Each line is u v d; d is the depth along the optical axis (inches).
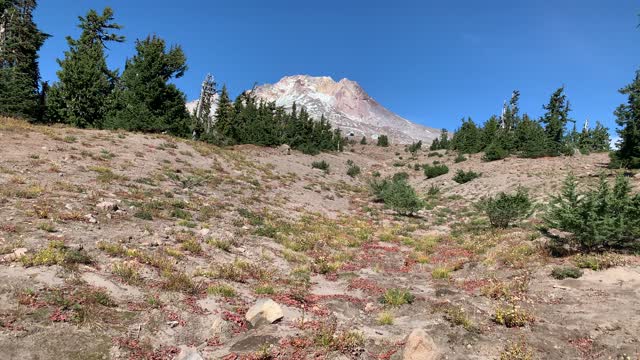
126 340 268.8
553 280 465.7
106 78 1707.7
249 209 879.7
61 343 248.5
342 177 2075.5
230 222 709.3
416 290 482.0
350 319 372.2
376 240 814.5
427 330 336.5
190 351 257.9
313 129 3344.0
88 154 929.5
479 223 987.3
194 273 417.7
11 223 422.3
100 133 1289.4
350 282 503.8
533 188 1379.2
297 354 278.5
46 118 1545.3
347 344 295.9
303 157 2394.2
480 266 578.9
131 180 821.2
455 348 303.4
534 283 465.7
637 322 323.3
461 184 1779.0
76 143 1040.2
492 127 2883.9
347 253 658.2
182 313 323.0
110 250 407.2
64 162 803.4
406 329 346.9
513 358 278.2
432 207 1397.6
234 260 504.1
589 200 541.6
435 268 603.8
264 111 3041.3
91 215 515.2
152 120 1646.2
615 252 528.1
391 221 1091.9
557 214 563.2
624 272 450.3
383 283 513.3
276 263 546.3
